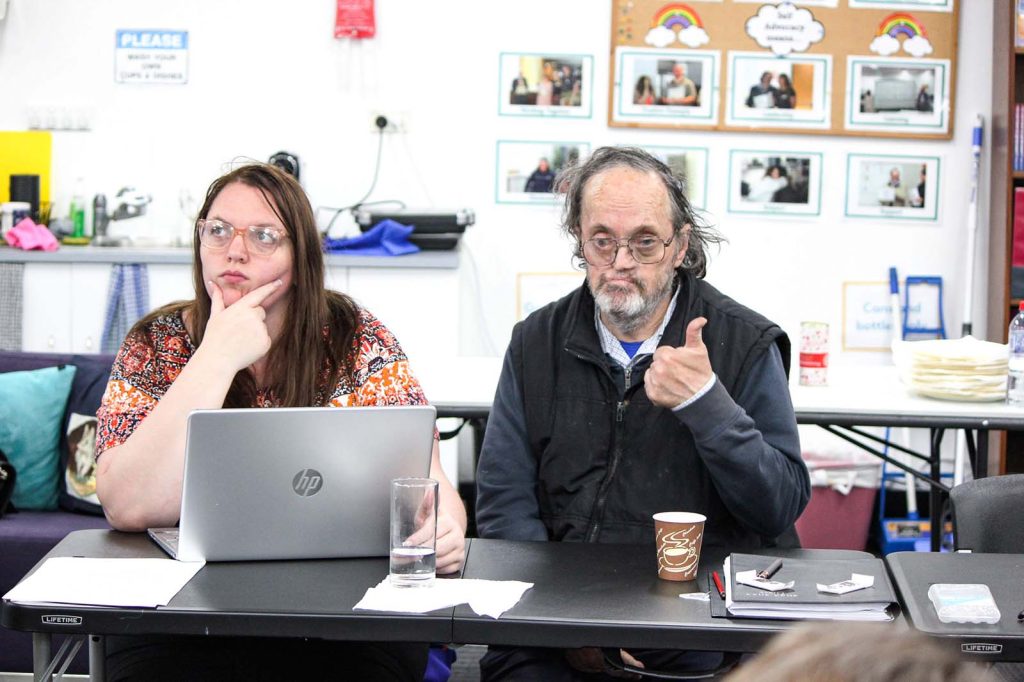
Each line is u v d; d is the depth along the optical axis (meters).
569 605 1.61
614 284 2.15
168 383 2.05
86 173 4.73
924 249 4.79
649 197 2.14
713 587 1.69
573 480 2.16
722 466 1.99
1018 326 2.94
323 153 4.75
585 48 4.71
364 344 2.12
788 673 0.49
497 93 4.73
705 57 4.71
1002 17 4.54
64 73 4.70
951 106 4.72
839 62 4.71
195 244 2.09
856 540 4.21
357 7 4.62
